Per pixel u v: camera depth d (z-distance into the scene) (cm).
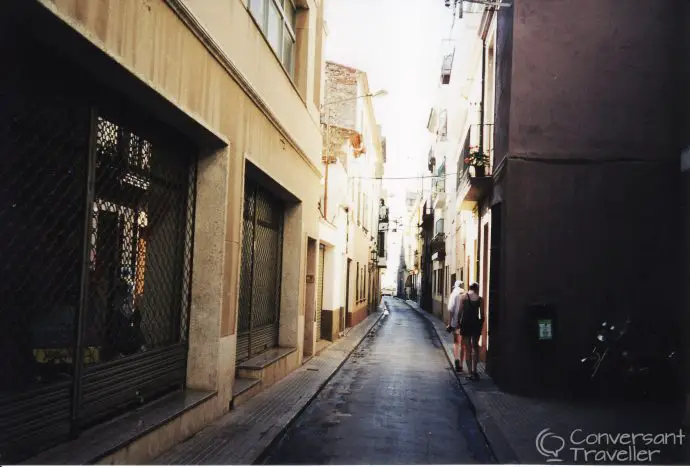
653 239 919
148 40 494
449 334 2086
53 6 358
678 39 941
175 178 656
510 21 991
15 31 381
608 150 935
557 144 942
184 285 678
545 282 925
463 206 1495
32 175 406
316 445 632
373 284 3797
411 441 660
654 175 927
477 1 999
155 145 601
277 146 957
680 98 934
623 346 897
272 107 926
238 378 888
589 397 897
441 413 820
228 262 712
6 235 385
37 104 411
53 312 431
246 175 897
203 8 617
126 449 457
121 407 537
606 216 929
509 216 939
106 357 512
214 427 650
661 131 932
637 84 940
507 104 982
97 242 493
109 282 515
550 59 954
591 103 944
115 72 457
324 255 1766
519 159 944
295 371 1133
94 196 475
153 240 604
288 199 1159
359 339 1891
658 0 946
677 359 886
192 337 684
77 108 454
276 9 1010
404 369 1266
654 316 908
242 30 757
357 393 961
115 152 518
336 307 1866
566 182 937
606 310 914
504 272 948
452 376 1171
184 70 572
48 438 422
